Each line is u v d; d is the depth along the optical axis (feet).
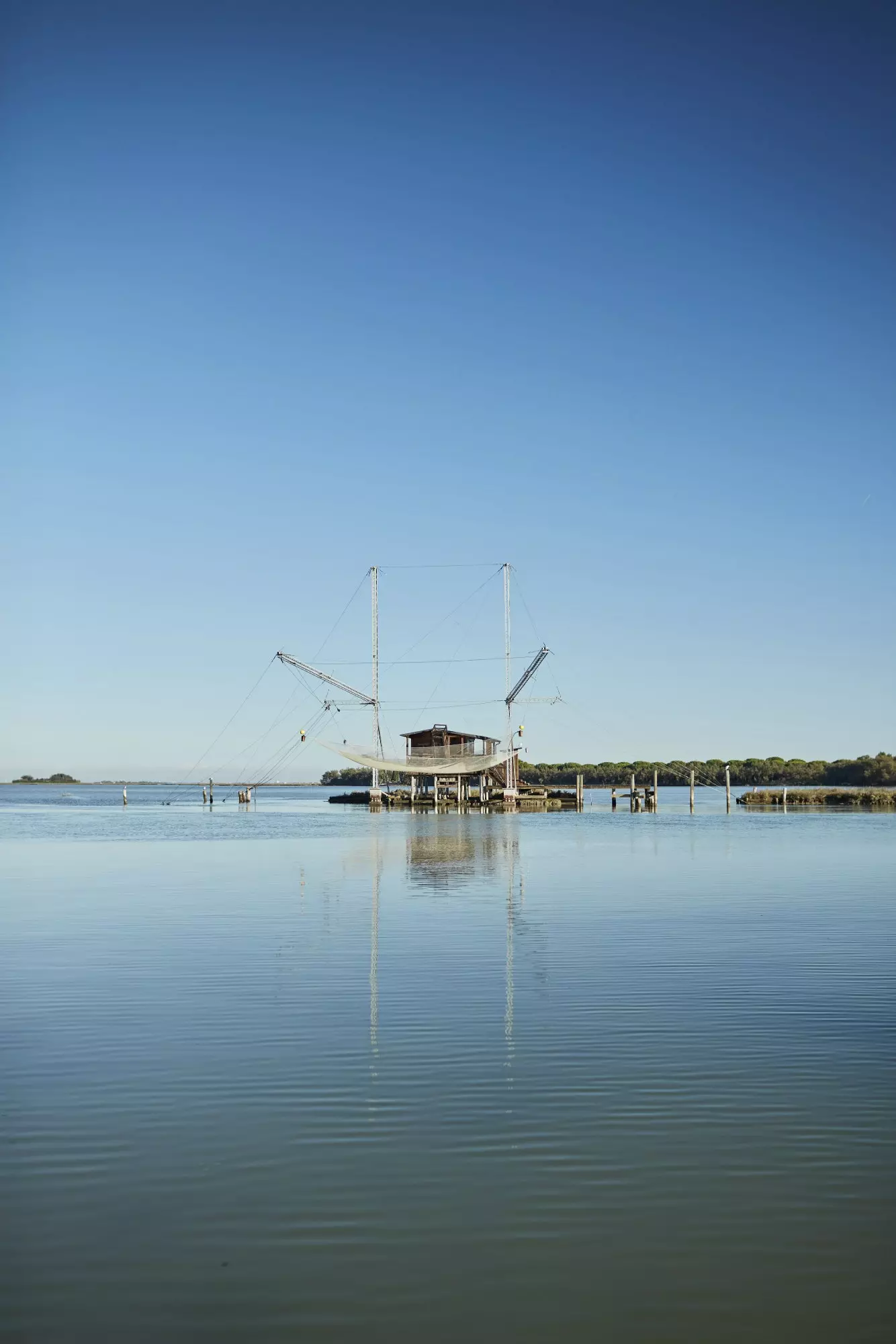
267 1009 50.16
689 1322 23.76
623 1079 39.70
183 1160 32.01
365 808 422.82
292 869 125.70
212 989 54.49
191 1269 25.81
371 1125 34.91
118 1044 44.24
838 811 361.51
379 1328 23.50
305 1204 29.14
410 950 66.28
